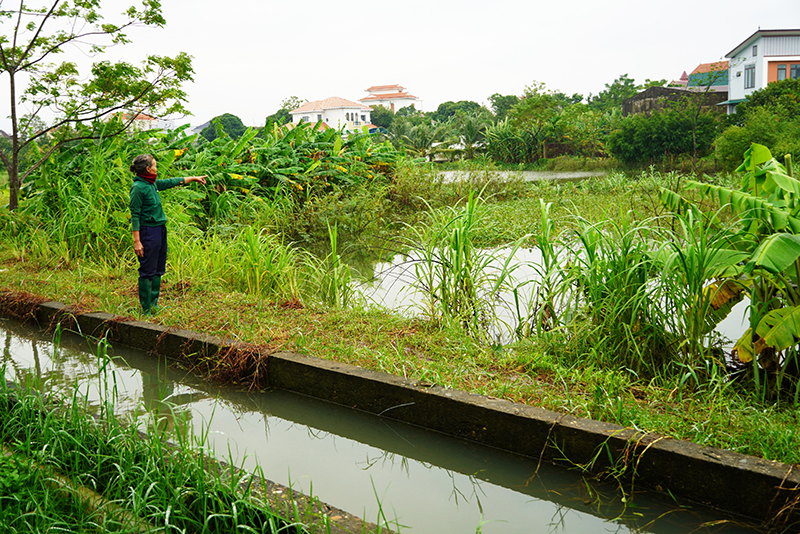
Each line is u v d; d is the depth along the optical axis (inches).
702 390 164.2
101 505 114.8
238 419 180.1
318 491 139.5
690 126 1277.1
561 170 1568.7
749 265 161.9
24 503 113.7
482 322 233.6
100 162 378.0
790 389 171.5
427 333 219.1
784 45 1461.6
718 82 1759.4
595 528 122.0
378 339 211.8
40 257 351.6
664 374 176.2
